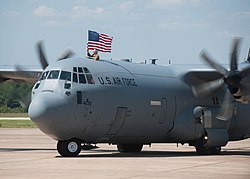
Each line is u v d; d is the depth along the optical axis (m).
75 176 50.12
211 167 57.62
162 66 79.25
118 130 71.69
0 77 87.38
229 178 49.16
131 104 71.94
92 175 50.78
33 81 86.88
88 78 68.81
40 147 92.56
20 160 65.00
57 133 67.44
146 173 52.31
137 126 73.31
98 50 79.94
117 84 71.00
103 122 69.69
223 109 76.12
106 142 73.06
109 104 69.75
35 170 54.53
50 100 65.94
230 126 81.38
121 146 81.06
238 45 72.62
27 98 81.81
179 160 65.38
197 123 77.38
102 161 63.31
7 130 163.50
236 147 99.06
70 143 69.38
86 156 71.00
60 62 69.88
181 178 49.06
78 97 67.25
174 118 76.88
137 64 76.38
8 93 95.62
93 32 79.94
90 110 68.19
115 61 74.56
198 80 77.38
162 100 75.31
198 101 78.69
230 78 72.25
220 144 78.50
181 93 77.38
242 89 72.62
